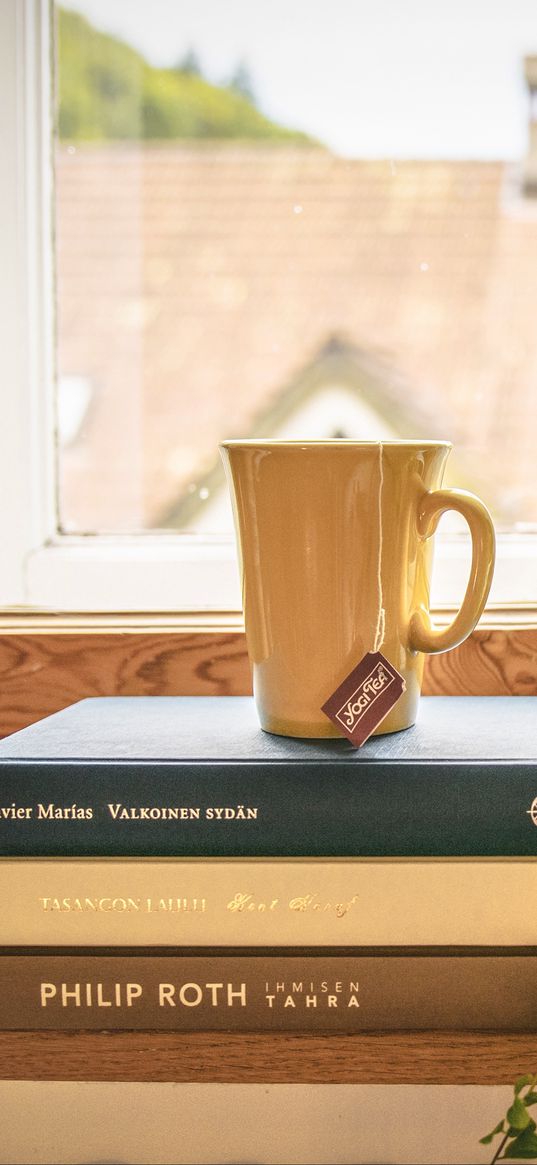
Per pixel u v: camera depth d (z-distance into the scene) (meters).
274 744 0.61
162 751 0.60
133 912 0.59
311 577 0.60
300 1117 0.68
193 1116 0.68
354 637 0.60
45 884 0.59
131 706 0.69
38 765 0.59
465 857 0.59
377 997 0.59
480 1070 0.58
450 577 0.78
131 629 0.72
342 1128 0.68
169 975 0.59
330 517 0.59
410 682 0.63
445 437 0.89
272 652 0.62
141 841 0.59
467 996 0.59
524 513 0.86
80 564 0.78
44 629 0.72
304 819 0.59
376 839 0.59
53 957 0.59
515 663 0.71
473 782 0.58
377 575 0.60
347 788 0.59
